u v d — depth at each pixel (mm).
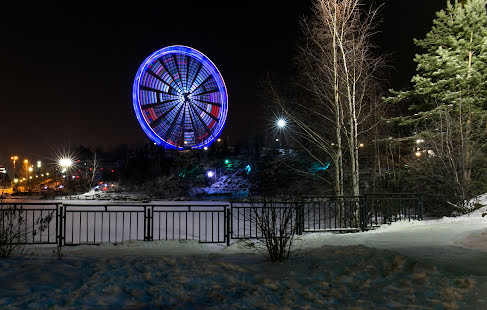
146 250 10039
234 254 8289
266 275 5824
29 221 20156
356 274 5754
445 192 18000
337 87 18000
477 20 24094
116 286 5039
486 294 4664
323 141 19250
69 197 67875
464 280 5176
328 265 6301
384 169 25719
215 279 5570
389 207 15758
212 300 4738
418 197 14445
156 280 5500
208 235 16922
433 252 7586
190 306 4496
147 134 62312
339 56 18250
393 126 25750
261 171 55656
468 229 10430
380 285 5336
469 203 16938
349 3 17703
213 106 67875
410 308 4422
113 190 75938
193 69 68250
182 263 6516
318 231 12852
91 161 97500
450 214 17906
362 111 19516
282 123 19594
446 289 4938
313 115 19531
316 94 18406
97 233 17688
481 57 23578
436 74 24688
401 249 8086
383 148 26125
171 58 66625
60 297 4566
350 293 5020
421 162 20125
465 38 25125
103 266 6254
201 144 67562
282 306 4531
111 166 100312
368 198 14141
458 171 17547
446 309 4336
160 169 85062
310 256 7332
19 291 4746
